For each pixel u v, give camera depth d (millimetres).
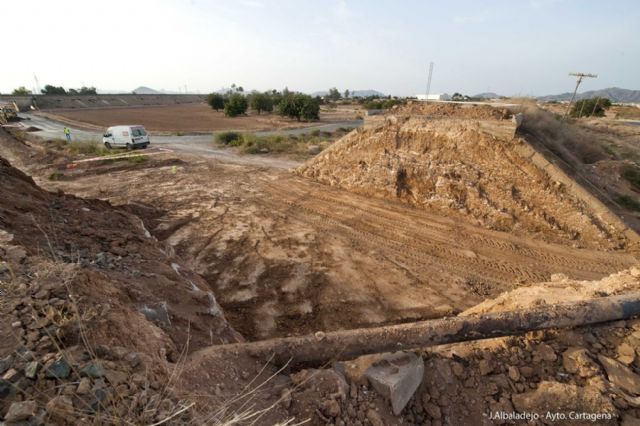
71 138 25484
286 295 6836
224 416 2557
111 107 62531
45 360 2270
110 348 2566
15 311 2674
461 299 6727
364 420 2971
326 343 3672
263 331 5840
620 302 3977
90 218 6711
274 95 64750
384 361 3541
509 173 10008
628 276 4934
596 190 9914
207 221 10320
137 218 8398
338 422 2908
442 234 9484
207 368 3131
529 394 3275
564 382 3373
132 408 2131
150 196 12602
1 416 1929
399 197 11883
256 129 35406
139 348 2869
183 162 18047
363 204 11742
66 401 2029
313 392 3107
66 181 14719
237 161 18625
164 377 2607
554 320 3842
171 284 4844
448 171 10961
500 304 5160
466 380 3482
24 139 24219
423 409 3301
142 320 3385
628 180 12320
